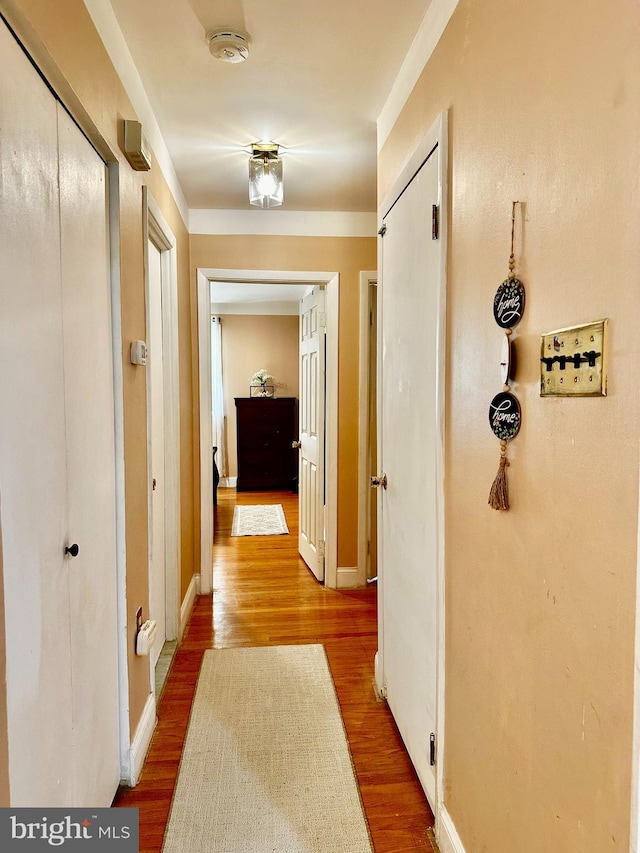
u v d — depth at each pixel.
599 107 0.78
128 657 1.72
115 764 1.65
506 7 1.08
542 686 0.96
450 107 1.41
